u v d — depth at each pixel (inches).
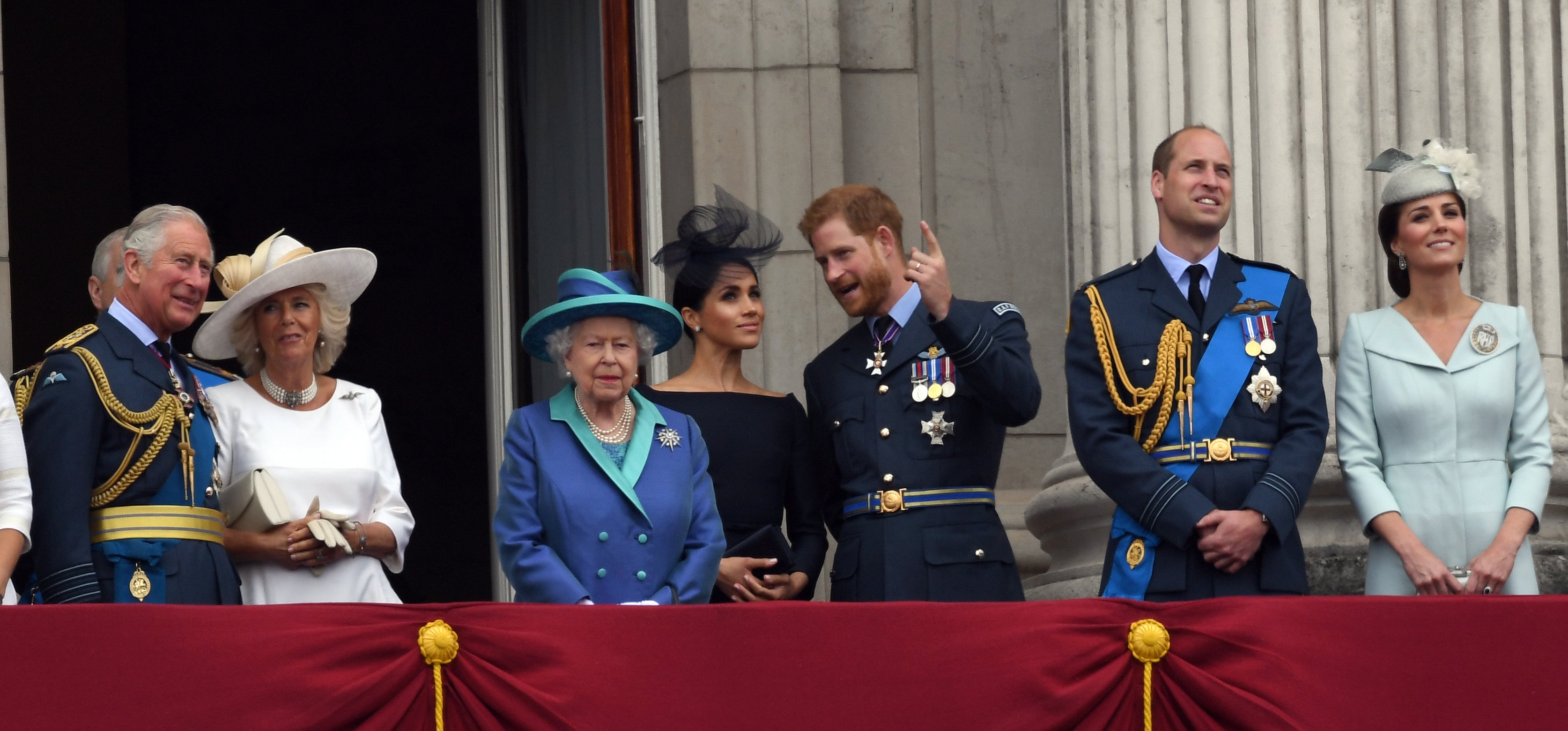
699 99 1032.8
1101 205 890.7
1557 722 568.1
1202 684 574.9
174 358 666.2
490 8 1113.4
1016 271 1056.8
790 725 564.4
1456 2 853.2
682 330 697.0
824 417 749.9
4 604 574.6
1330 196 835.4
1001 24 1073.5
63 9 1620.3
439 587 1596.9
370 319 1632.6
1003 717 568.4
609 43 1062.4
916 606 574.2
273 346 692.1
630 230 1050.7
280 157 1659.7
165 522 636.7
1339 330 823.1
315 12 1672.0
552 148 1088.2
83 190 1611.7
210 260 666.8
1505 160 847.1
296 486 682.8
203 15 1656.0
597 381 669.9
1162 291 700.7
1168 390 680.4
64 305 1589.6
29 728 535.2
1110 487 675.4
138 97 1640.0
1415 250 700.7
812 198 1033.5
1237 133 849.5
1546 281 848.9
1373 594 683.4
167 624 547.2
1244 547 650.8
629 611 569.3
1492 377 684.1
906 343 737.6
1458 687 571.2
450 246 1657.2
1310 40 847.7
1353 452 691.4
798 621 570.3
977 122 1066.7
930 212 1057.5
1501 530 662.5
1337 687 572.1
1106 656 577.3
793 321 1022.4
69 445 619.8
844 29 1062.4
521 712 559.8
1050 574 886.4
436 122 1675.7
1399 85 844.0
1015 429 1045.2
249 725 545.3
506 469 672.4
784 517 832.9
